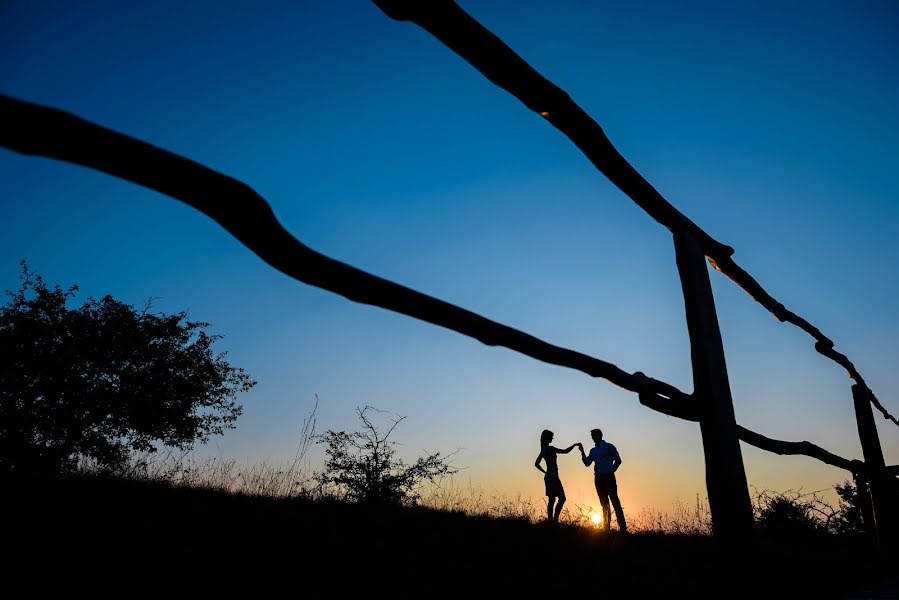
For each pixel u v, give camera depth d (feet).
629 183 5.94
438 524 22.57
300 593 11.40
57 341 33.73
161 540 14.15
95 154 2.28
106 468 26.43
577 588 13.41
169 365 36.68
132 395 34.71
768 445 10.08
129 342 35.35
